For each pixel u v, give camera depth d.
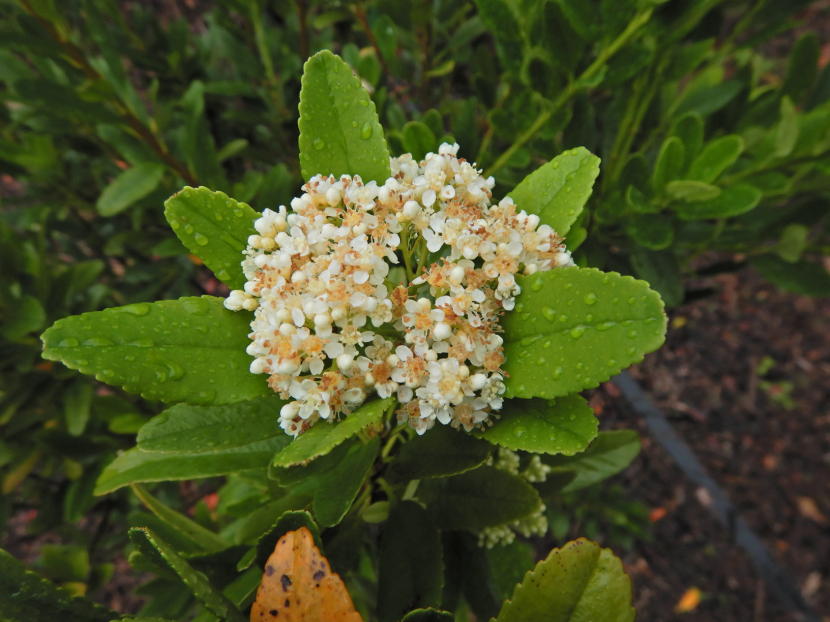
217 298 0.13
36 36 0.22
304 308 0.12
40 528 0.31
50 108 0.23
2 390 0.27
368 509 0.17
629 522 0.36
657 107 0.25
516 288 0.13
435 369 0.12
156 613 0.22
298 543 0.10
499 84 0.29
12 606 0.11
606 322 0.12
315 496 0.14
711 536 0.47
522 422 0.13
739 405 0.51
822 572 0.46
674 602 0.45
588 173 0.14
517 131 0.22
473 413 0.13
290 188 0.26
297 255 0.13
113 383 0.12
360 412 0.12
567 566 0.12
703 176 0.20
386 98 0.27
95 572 0.27
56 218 0.33
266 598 0.10
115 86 0.24
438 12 0.29
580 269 0.12
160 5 0.48
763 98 0.25
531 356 0.12
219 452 0.16
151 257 0.37
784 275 0.25
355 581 0.23
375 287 0.13
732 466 0.49
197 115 0.25
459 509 0.17
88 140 0.30
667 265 0.23
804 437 0.50
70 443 0.28
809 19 0.60
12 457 0.28
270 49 0.31
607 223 0.22
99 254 0.37
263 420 0.14
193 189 0.13
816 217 0.24
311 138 0.14
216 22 0.32
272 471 0.14
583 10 0.18
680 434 0.50
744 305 0.55
